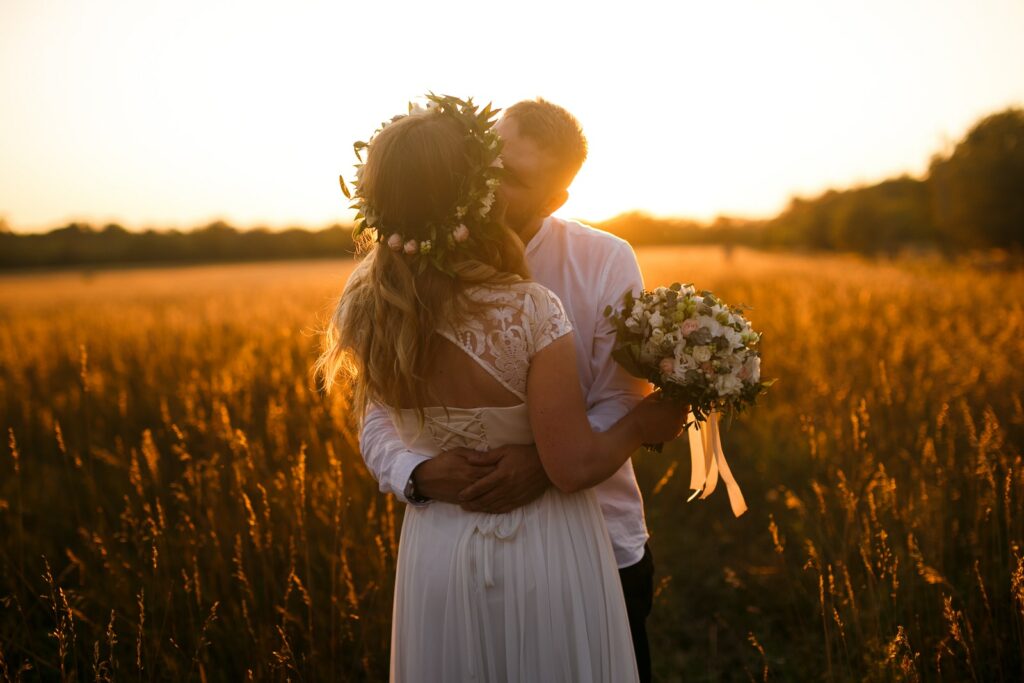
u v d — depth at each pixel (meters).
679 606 3.29
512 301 1.51
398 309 1.55
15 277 46.88
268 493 3.31
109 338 8.09
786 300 10.16
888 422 4.27
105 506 3.72
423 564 1.69
